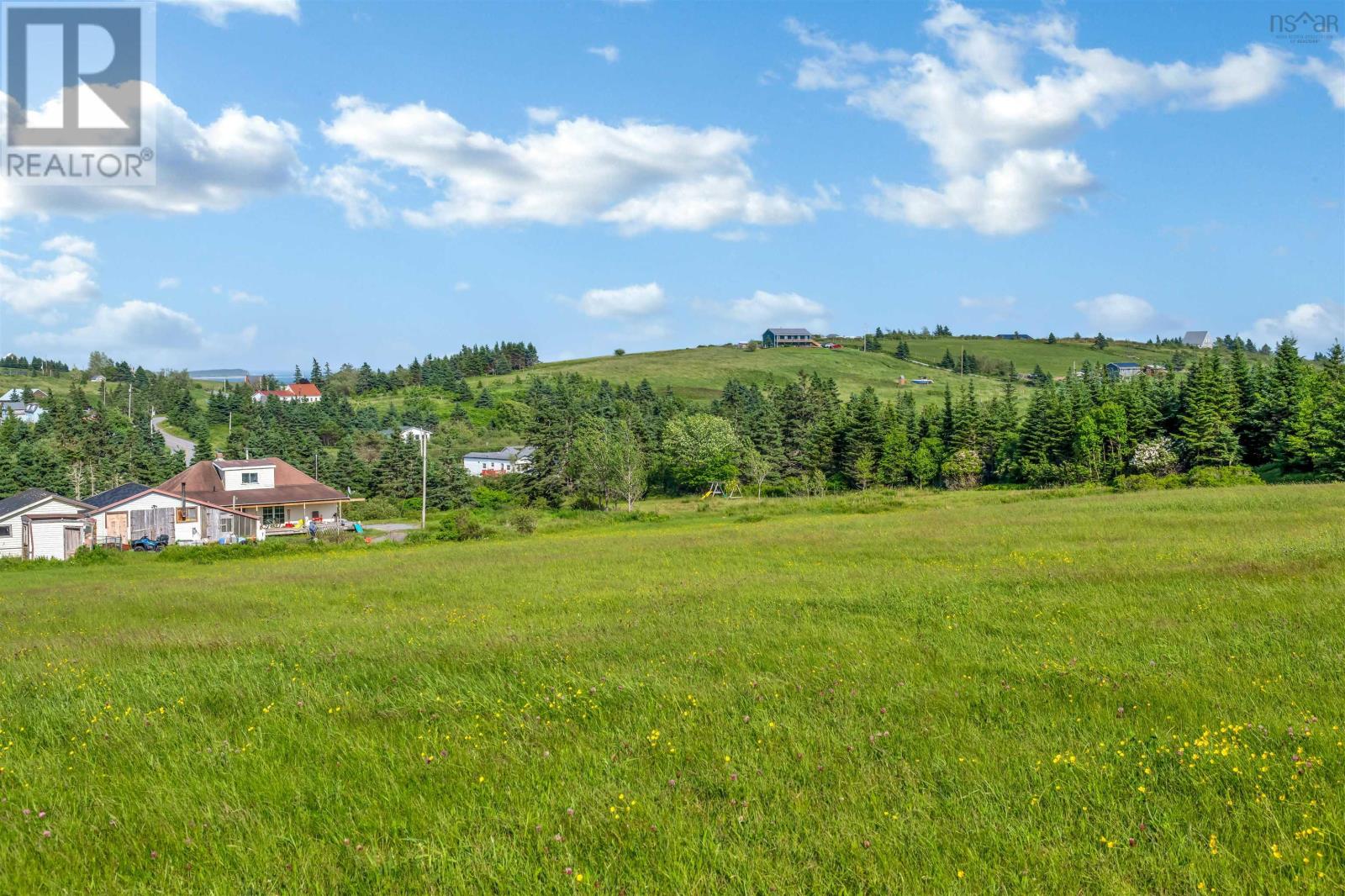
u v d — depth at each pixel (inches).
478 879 199.8
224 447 4252.0
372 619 634.8
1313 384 2920.8
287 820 239.6
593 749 288.2
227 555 1653.5
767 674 383.6
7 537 1950.1
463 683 382.9
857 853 206.7
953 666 386.0
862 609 575.5
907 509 2108.8
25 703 382.3
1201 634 427.8
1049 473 3083.2
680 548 1205.1
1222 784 237.3
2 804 257.3
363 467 3622.0
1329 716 289.9
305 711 346.3
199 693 384.8
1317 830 204.4
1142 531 1035.9
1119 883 187.8
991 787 241.6
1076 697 329.4
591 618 583.8
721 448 3646.7
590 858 208.4
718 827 223.9
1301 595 506.3
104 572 1464.1
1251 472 2484.0
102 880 208.1
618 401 5378.9
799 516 2074.3
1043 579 655.8
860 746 281.6
